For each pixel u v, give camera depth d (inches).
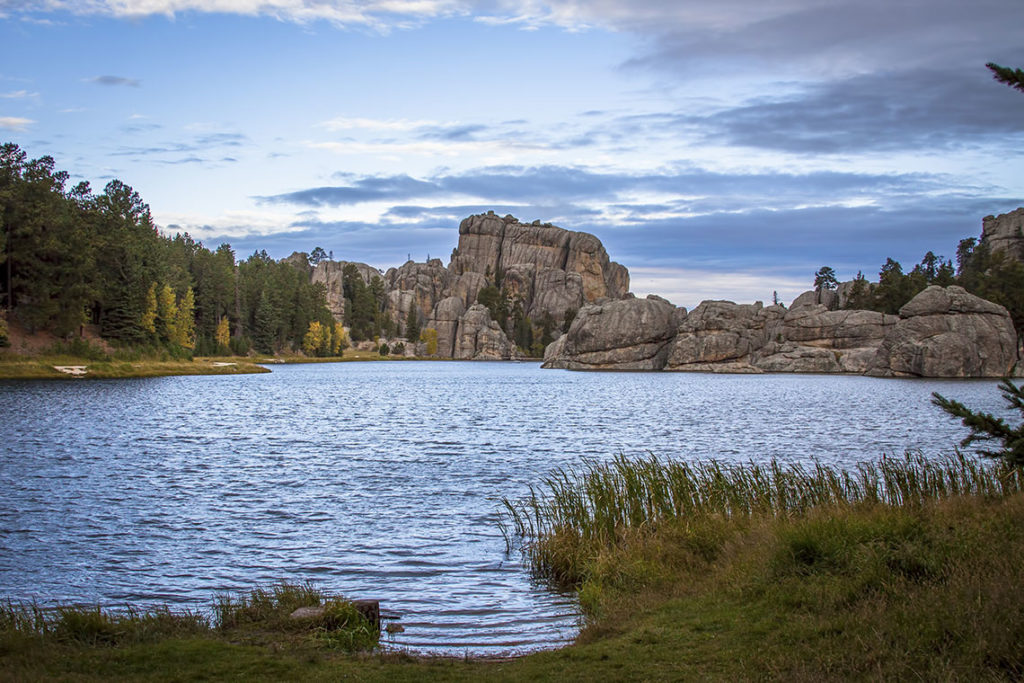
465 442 2001.7
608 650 465.7
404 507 1151.6
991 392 3676.2
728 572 614.2
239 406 3110.2
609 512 846.5
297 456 1723.7
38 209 4347.9
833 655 404.5
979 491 796.0
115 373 4606.3
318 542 936.9
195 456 1700.3
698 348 6245.1
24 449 1753.2
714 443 1964.8
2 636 495.2
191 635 520.1
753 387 4416.8
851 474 1386.6
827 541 586.2
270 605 588.7
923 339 5137.8
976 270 6643.7
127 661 451.2
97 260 5017.2
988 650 379.6
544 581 767.1
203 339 6717.5
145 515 1093.1
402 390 4340.6
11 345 4318.4
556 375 6181.1
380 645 518.0
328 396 3801.7
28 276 4475.9
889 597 478.9
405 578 784.3
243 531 997.8
